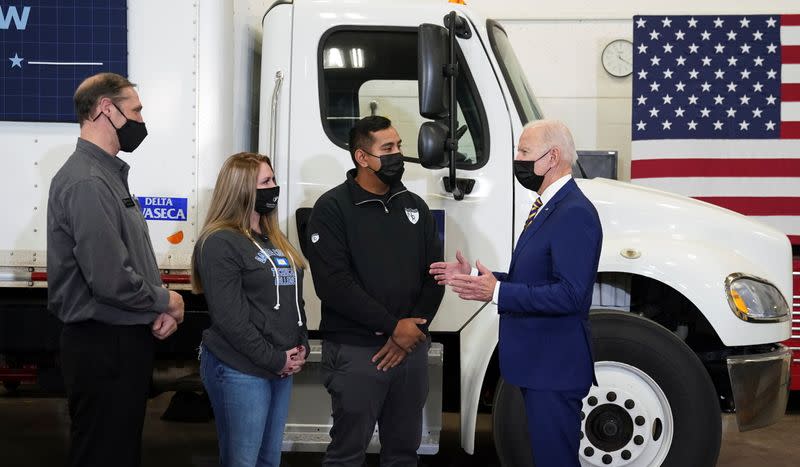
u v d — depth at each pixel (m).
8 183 4.04
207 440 6.00
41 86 4.00
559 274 3.06
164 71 4.02
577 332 3.13
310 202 4.18
